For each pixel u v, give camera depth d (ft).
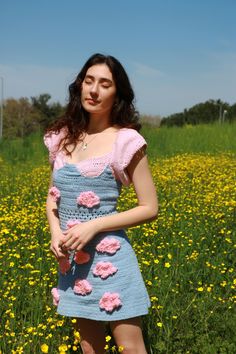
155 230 21.26
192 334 12.75
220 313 14.14
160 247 19.16
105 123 10.30
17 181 40.91
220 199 27.53
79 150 10.28
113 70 10.05
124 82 10.20
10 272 17.15
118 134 9.95
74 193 9.93
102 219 9.62
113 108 10.28
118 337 9.88
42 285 15.51
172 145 62.13
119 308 9.67
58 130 10.68
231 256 18.85
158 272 16.55
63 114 10.82
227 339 12.91
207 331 13.21
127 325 9.78
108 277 9.66
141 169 9.90
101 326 10.72
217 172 38.91
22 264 18.02
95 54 10.24
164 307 13.98
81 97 10.40
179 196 29.50
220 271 17.08
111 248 9.68
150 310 13.56
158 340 12.87
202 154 56.90
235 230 21.98
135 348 9.89
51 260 17.72
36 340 12.37
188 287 15.78
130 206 26.63
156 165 47.37
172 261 17.65
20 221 23.52
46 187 36.09
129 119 10.38
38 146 62.44
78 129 10.43
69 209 10.04
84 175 9.83
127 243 9.97
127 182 9.96
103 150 9.95
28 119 190.80
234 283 15.26
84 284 9.71
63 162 10.28
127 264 9.80
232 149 60.13
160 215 24.79
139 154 9.84
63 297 10.03
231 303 14.69
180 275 16.38
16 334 13.12
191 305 14.23
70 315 9.88
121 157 9.71
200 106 156.66
